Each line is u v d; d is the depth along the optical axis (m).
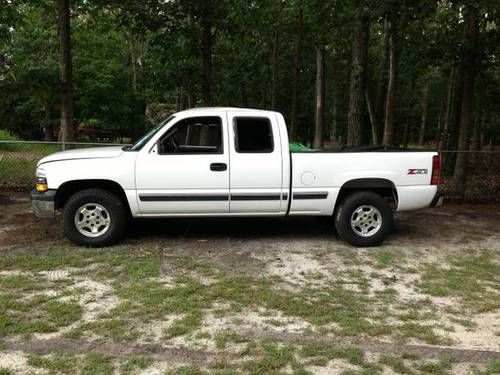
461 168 11.59
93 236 6.66
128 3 11.80
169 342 4.02
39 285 5.21
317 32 17.56
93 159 6.62
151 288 5.17
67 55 11.80
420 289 5.41
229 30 13.88
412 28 14.35
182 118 6.74
